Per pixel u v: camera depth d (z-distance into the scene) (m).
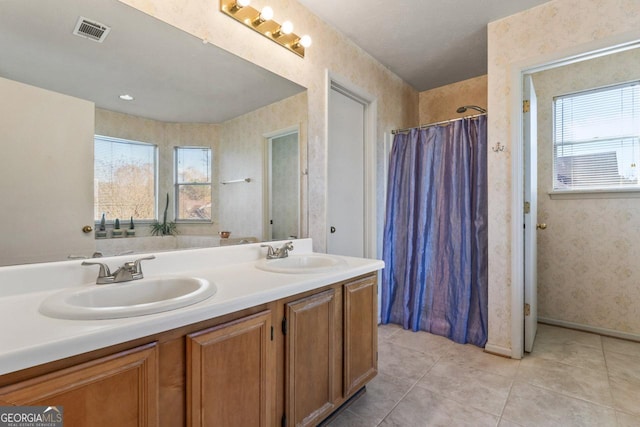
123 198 1.36
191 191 1.59
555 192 2.89
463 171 2.57
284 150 2.01
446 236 2.69
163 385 0.89
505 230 2.28
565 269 2.89
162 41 1.45
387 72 3.02
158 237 1.47
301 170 2.12
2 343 0.67
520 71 2.21
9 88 1.09
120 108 1.35
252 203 1.84
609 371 2.06
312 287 1.33
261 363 1.15
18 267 1.06
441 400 1.75
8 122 1.08
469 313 2.53
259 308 1.17
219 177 1.69
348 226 2.70
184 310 0.91
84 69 1.25
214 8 1.61
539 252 3.01
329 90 2.29
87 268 1.20
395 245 3.02
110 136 1.33
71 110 1.22
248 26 1.76
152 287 1.25
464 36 2.47
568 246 2.88
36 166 1.14
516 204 2.22
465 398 1.77
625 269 2.63
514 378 1.98
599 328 2.73
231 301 1.02
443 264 2.70
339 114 2.60
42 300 1.01
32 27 1.13
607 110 2.71
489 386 1.89
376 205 2.90
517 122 2.21
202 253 1.55
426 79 3.28
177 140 1.53
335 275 1.46
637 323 2.58
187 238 1.58
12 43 1.10
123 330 0.78
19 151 1.10
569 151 2.88
